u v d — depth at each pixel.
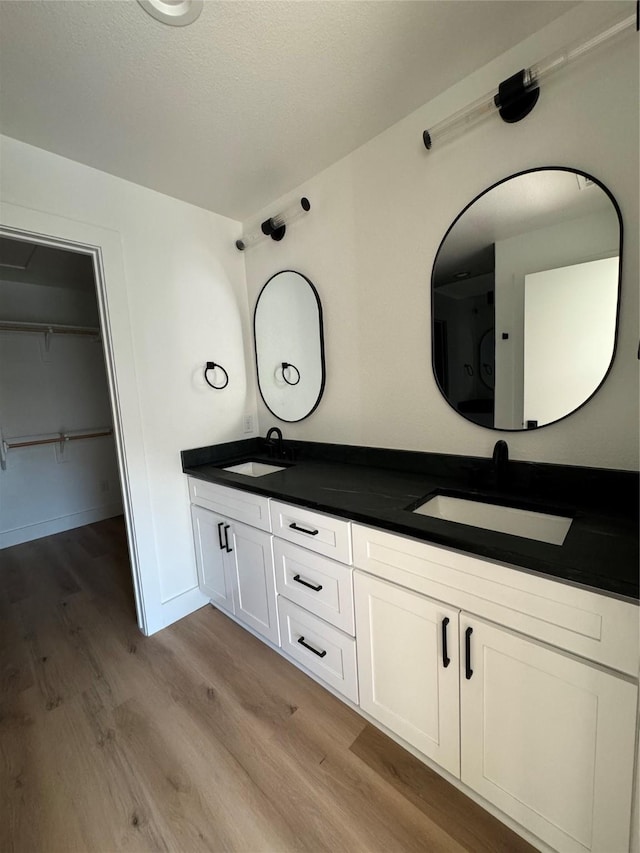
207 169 1.67
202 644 1.80
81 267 2.88
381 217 1.56
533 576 0.83
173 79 1.17
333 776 1.16
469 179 1.29
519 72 1.06
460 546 0.91
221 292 2.13
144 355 1.81
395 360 1.60
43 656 1.75
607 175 1.03
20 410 3.22
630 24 0.91
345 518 1.20
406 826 1.01
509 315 1.26
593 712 0.78
